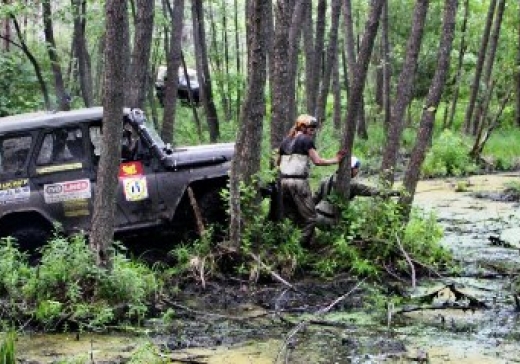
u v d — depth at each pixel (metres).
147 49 14.43
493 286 10.27
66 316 8.55
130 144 10.86
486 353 7.75
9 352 7.12
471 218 15.76
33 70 19.94
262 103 10.44
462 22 34.22
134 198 10.82
